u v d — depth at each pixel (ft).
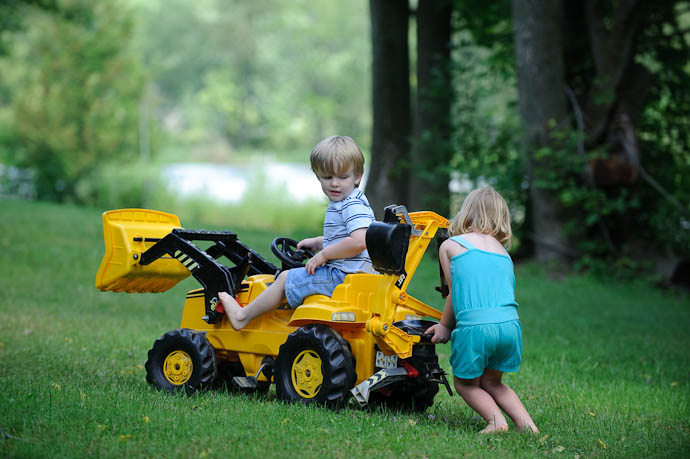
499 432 15.85
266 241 60.13
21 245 51.55
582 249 53.42
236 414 16.15
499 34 61.26
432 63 62.85
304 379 17.26
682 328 36.81
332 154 16.98
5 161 111.24
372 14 63.67
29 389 17.92
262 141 254.06
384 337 16.14
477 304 15.93
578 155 50.21
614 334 34.01
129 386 19.34
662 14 54.70
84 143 109.60
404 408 18.29
